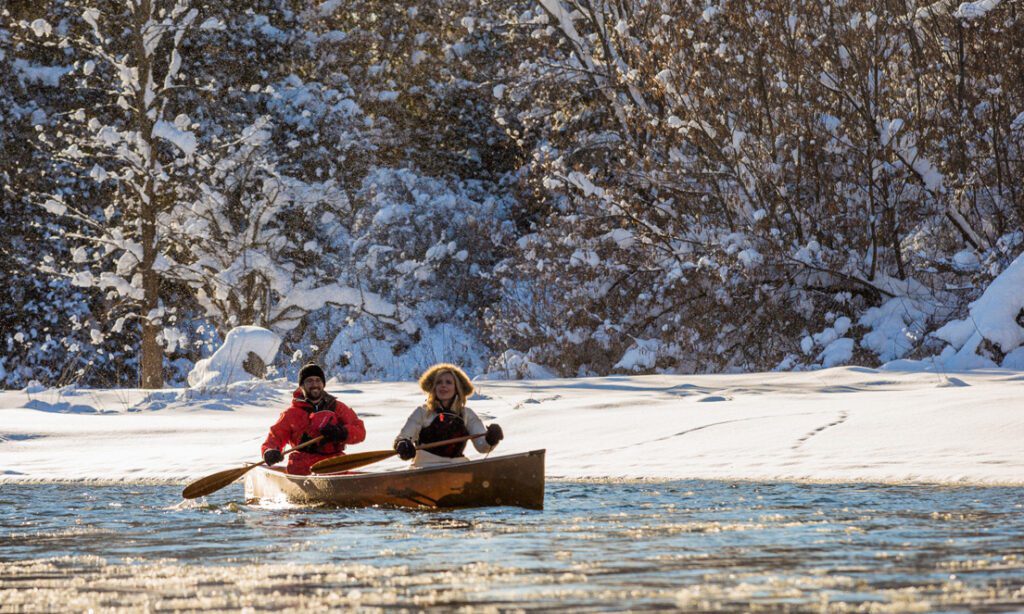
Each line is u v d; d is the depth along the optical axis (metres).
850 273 50.62
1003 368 40.72
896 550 11.02
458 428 17.77
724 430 23.59
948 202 50.19
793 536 12.13
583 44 61.75
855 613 7.99
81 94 61.66
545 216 68.75
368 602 8.73
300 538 12.99
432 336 65.50
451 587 9.34
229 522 14.87
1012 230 50.00
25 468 23.34
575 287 55.78
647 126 55.38
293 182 60.28
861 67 50.03
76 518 15.52
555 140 63.94
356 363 63.66
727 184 53.53
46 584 9.88
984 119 50.12
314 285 63.72
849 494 16.09
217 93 63.47
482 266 66.31
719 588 9.05
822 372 39.03
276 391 40.00
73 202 61.38
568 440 24.14
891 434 21.55
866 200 51.28
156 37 54.62
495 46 71.75
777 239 49.66
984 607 8.12
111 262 61.59
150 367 55.03
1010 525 12.68
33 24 52.53
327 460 17.67
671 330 55.19
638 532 12.75
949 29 51.16
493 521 14.23
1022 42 49.84
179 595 9.20
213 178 56.53
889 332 49.88
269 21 66.75
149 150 54.50
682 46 52.38
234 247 57.75
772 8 50.94
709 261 51.00
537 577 9.79
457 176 73.69
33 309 61.06
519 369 55.62
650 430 24.36
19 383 60.47
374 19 71.12
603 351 57.00
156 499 18.16
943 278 51.25
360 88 70.19
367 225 64.44
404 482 16.16
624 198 55.16
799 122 50.97
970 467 18.02
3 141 60.62
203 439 27.67
